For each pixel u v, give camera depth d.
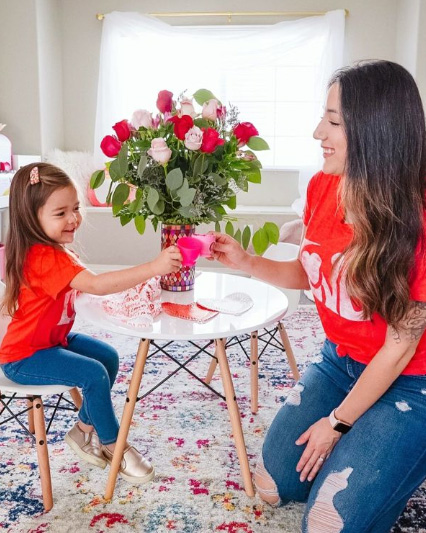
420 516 1.59
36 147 4.45
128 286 1.54
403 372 1.34
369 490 1.24
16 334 1.58
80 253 4.59
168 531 1.51
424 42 4.09
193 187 1.73
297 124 4.95
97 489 1.69
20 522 1.53
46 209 1.54
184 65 4.85
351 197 1.23
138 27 4.68
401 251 1.20
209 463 1.84
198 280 2.11
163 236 1.88
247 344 2.92
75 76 4.88
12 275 1.56
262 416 2.16
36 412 1.56
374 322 1.36
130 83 4.88
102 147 1.68
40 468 1.57
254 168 1.84
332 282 1.41
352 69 1.24
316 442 1.35
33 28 4.30
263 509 1.61
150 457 1.86
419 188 1.21
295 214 4.50
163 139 1.61
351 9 4.66
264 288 2.01
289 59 4.87
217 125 1.79
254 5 4.69
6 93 4.39
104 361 1.79
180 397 2.31
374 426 1.29
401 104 1.18
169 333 1.52
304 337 3.06
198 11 4.73
